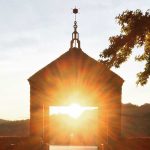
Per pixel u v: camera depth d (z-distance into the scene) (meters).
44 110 22.72
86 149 55.84
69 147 65.62
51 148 61.78
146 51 19.86
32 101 22.66
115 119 22.66
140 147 21.53
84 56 23.06
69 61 22.97
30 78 22.62
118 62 18.48
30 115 22.67
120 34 18.17
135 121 90.50
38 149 20.89
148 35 18.20
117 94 22.69
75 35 23.48
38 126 22.59
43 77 22.73
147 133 84.31
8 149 20.47
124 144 21.73
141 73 20.34
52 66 22.91
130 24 18.20
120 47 18.17
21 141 21.02
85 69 22.86
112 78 22.67
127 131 85.19
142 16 17.94
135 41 18.14
